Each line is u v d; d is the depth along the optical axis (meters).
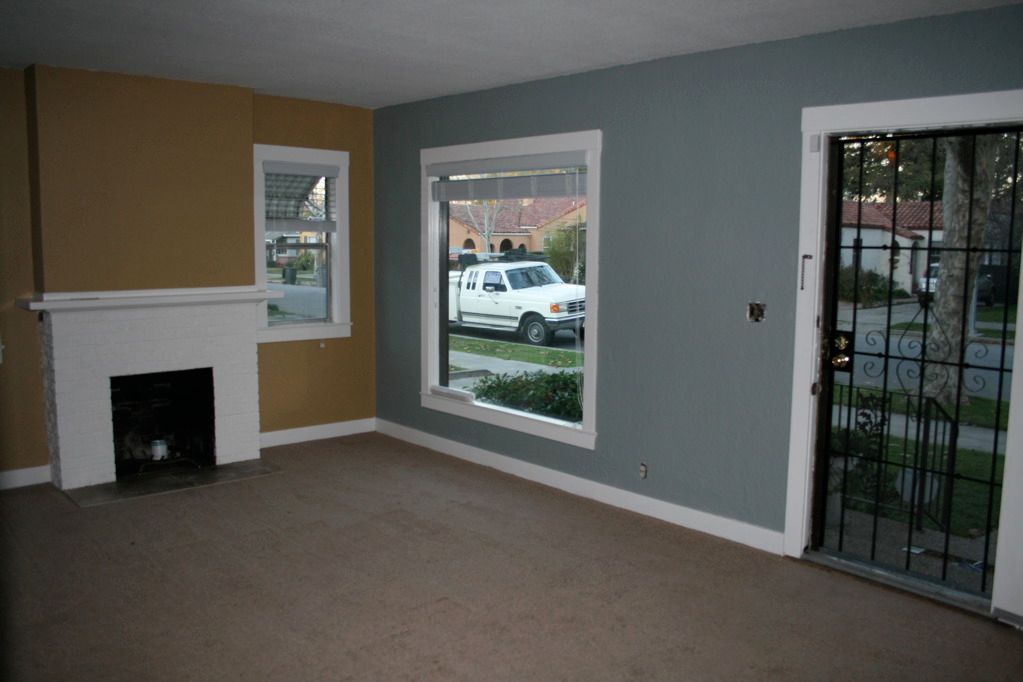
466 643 3.03
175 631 3.11
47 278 4.53
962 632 3.13
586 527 4.24
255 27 3.59
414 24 3.50
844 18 3.25
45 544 3.96
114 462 4.93
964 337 3.37
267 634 3.09
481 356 5.46
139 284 4.84
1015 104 3.01
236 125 5.11
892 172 3.48
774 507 3.87
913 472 3.55
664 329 4.23
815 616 3.25
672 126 4.09
